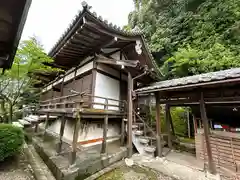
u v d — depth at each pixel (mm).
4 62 3525
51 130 8156
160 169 4188
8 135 4289
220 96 4082
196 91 4602
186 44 12117
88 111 4203
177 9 14414
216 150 4641
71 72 7773
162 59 14039
